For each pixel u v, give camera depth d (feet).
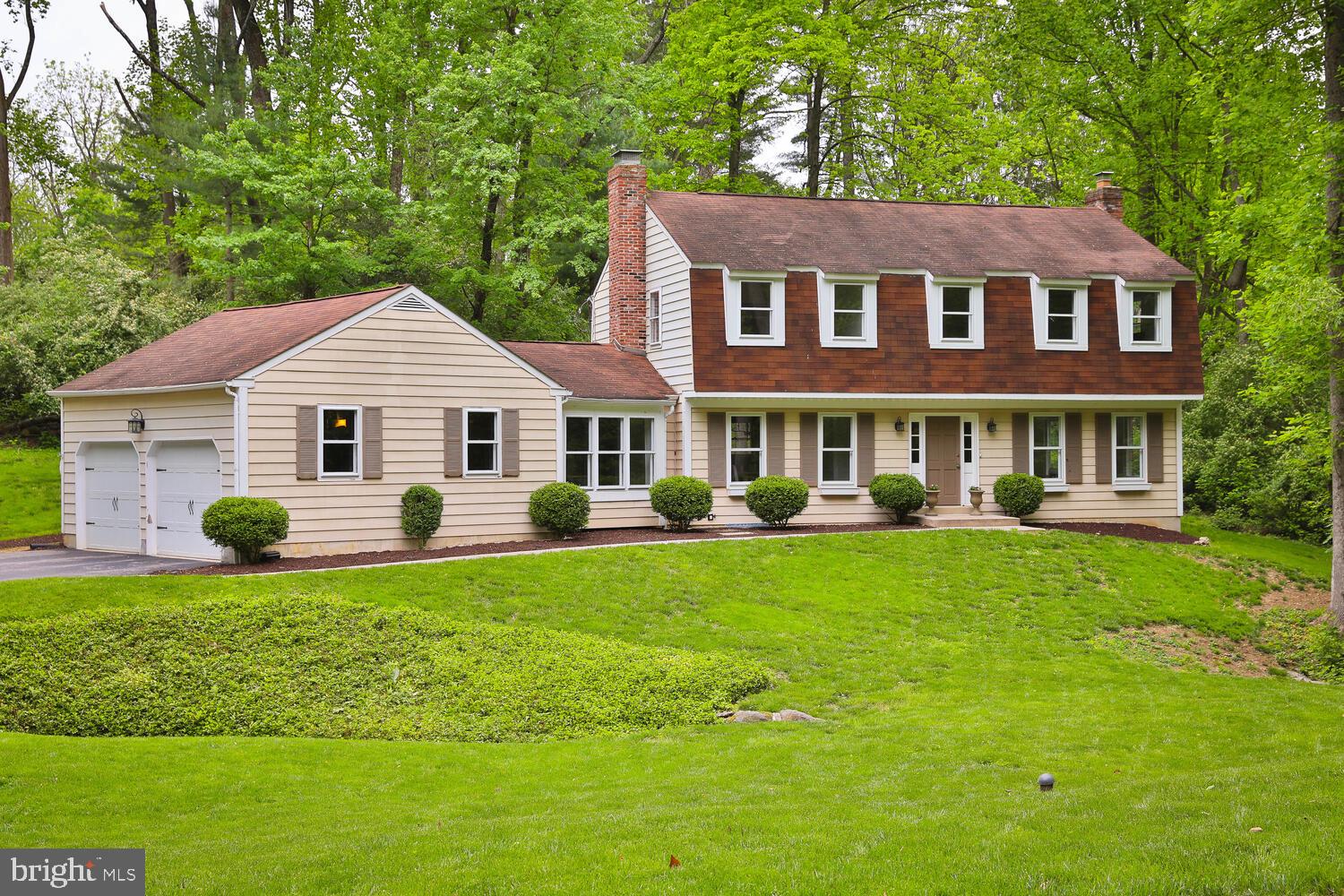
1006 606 69.87
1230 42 75.10
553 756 40.34
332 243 103.91
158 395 76.33
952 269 94.07
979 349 94.32
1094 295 97.55
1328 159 65.82
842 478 93.71
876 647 60.03
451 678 49.32
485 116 104.88
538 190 111.24
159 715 43.73
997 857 25.31
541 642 55.16
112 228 143.64
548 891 24.06
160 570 67.46
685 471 89.10
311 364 71.56
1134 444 100.48
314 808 33.53
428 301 76.69
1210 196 112.37
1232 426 106.11
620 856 26.43
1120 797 31.40
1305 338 67.21
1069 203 126.62
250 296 113.50
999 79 118.93
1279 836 26.23
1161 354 99.04
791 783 35.83
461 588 63.57
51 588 59.11
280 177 102.22
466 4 108.99
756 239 92.94
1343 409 69.72
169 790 34.71
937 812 30.32
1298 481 97.19
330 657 50.78
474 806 33.55
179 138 113.60
